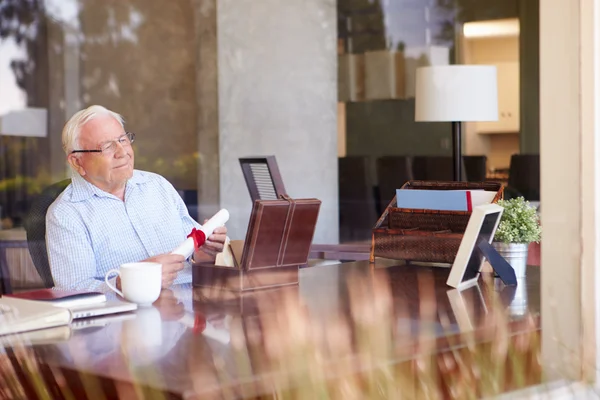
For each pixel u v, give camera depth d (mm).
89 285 1909
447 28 6395
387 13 6336
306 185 4781
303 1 4723
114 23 5844
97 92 5824
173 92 5441
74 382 928
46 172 5836
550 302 1086
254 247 1481
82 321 1214
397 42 6332
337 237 4922
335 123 4887
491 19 6398
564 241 1130
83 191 2039
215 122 4902
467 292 1464
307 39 4742
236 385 809
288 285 1551
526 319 1115
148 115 5469
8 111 5914
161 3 5371
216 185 4879
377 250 1908
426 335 1009
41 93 6047
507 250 1629
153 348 1008
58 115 6004
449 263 1781
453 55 6414
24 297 1324
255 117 4746
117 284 1545
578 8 1145
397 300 1371
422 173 5980
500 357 931
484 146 5895
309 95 4766
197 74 5078
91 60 5922
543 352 990
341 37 6332
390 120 6195
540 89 1179
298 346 898
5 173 5730
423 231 1825
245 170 3469
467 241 1534
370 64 6285
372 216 5688
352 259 2568
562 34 1152
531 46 6238
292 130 4742
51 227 1979
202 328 1139
